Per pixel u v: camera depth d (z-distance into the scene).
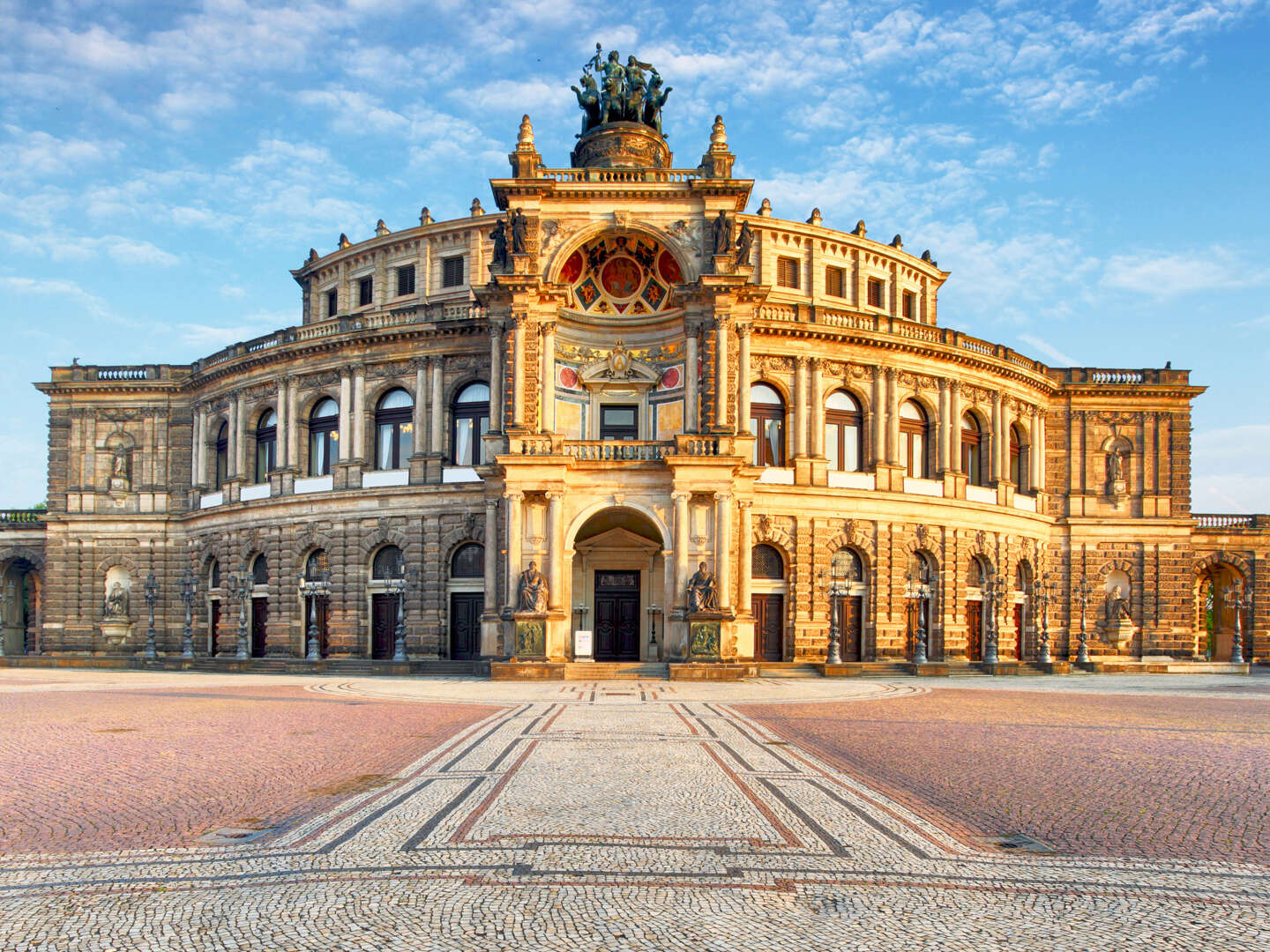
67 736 27.02
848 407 67.88
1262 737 28.73
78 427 79.69
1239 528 80.00
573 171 57.88
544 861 14.34
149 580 70.62
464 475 65.31
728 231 55.78
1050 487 77.44
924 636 67.81
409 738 26.86
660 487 54.47
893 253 76.81
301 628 68.31
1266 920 12.20
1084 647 70.06
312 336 70.38
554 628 53.06
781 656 64.25
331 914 12.06
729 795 19.00
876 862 14.55
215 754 23.89
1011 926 11.88
